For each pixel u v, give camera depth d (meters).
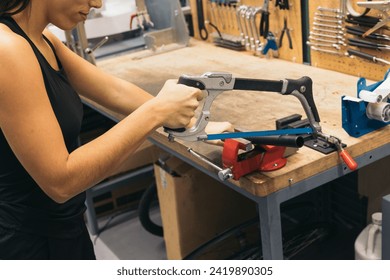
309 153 1.36
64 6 1.11
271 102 1.74
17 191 1.18
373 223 1.81
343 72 1.99
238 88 1.20
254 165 1.30
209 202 2.13
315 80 1.92
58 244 1.27
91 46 2.63
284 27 2.18
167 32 2.63
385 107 1.36
